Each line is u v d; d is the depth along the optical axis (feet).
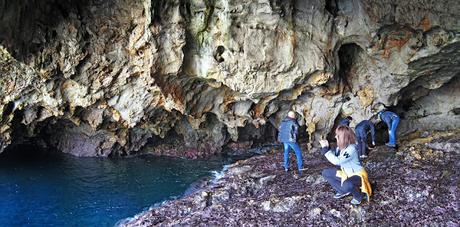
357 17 32.73
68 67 32.40
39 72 32.07
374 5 31.32
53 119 39.45
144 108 36.42
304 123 39.52
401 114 41.42
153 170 37.55
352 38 33.76
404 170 29.12
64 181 34.50
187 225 24.57
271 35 31.76
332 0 33.12
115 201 30.19
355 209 24.02
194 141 43.19
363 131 33.37
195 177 35.32
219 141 42.68
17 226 26.03
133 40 32.04
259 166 34.86
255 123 38.99
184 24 30.91
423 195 25.14
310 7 32.22
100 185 33.60
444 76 35.42
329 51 33.45
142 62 32.73
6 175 35.96
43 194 31.58
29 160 40.32
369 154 33.60
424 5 29.63
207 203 28.07
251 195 28.86
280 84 33.60
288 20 31.76
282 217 24.59
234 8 30.07
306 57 32.68
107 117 38.17
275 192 28.32
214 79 33.86
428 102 40.32
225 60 32.14
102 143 41.63
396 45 33.19
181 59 31.96
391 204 24.48
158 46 31.27
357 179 24.18
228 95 36.55
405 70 33.71
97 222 26.68
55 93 34.50
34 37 30.78
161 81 33.22
